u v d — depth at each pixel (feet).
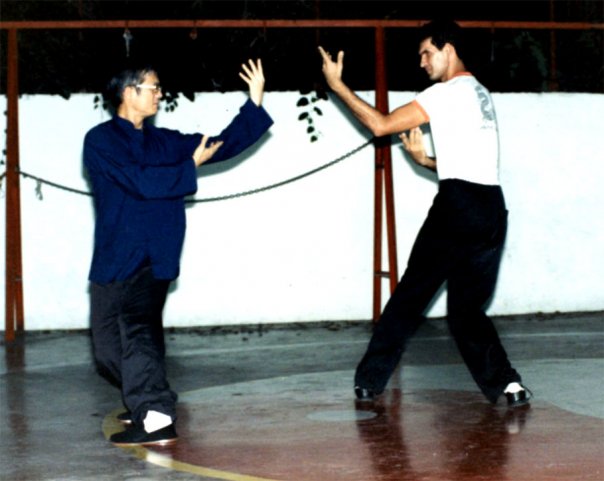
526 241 39.34
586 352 31.78
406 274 24.94
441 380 28.30
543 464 19.93
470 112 23.90
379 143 37.47
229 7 44.55
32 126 37.76
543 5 45.70
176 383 28.89
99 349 22.93
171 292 38.22
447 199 23.95
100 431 23.58
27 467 20.62
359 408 25.16
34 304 38.01
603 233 39.70
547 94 39.24
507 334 35.40
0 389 28.50
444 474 19.43
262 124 23.25
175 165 21.97
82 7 43.50
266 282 38.52
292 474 19.67
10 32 36.37
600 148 39.63
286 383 28.53
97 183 22.18
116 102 22.33
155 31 39.34
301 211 38.52
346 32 42.24
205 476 19.65
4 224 38.11
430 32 24.59
